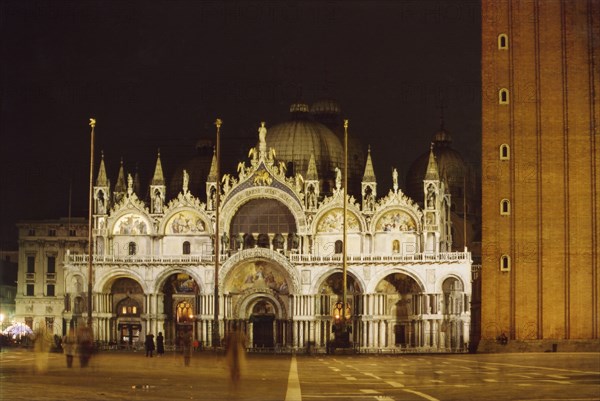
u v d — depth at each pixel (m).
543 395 62.28
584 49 145.62
